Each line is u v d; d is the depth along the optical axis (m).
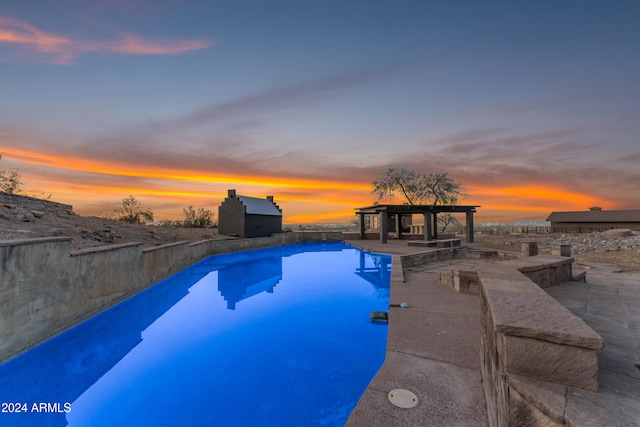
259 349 6.03
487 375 2.88
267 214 25.34
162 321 7.83
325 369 5.17
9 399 4.59
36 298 5.36
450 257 14.46
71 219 13.45
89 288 6.86
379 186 34.38
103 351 6.14
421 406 2.98
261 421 3.90
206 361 5.56
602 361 2.55
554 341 1.87
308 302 9.45
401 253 15.56
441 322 5.26
